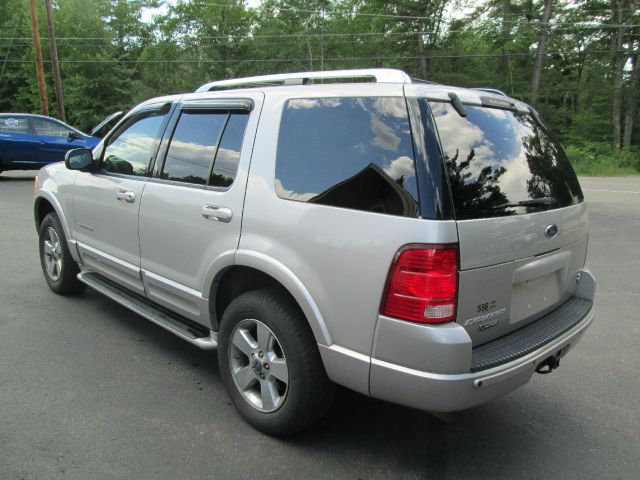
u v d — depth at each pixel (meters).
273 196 2.88
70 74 38.00
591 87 42.16
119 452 2.81
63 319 4.63
